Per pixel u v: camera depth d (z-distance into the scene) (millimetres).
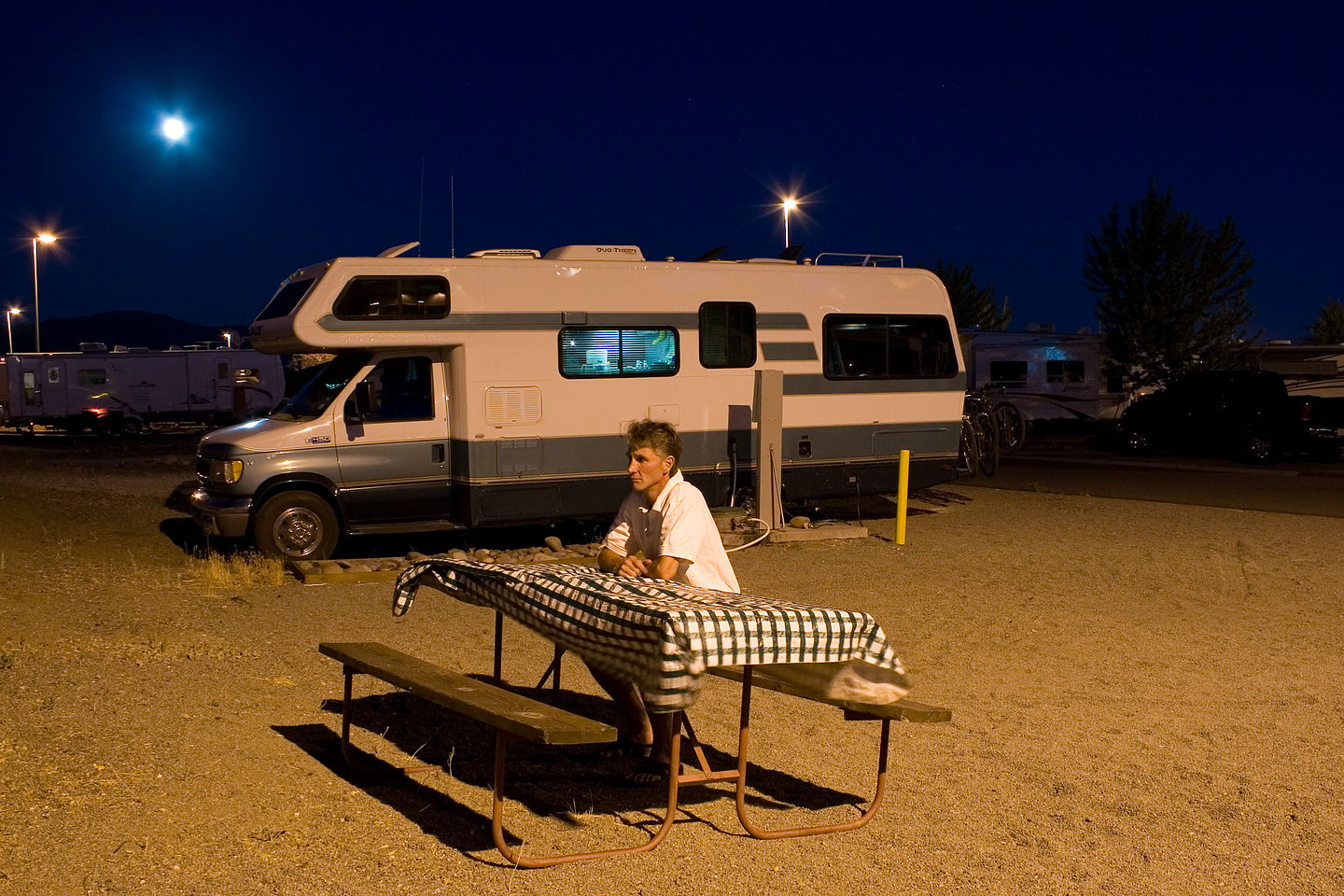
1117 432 28375
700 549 4914
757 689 6867
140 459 25406
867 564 11664
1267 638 8453
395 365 11891
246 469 11297
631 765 5359
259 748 5340
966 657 7766
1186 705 6645
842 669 4438
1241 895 4137
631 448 5012
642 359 12648
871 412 14039
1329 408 25266
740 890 4051
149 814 4465
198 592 9695
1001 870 4289
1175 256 35406
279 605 9227
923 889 4113
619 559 5160
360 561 11062
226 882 3943
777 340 13367
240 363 35562
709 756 5562
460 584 5270
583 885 4047
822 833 4602
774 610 4094
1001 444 18297
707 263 12992
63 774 4793
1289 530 14398
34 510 14531
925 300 14375
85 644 7051
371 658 5082
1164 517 15625
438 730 5781
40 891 3807
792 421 13562
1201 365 35719
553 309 12148
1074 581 10719
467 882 4031
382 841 4348
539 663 7332
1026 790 5164
